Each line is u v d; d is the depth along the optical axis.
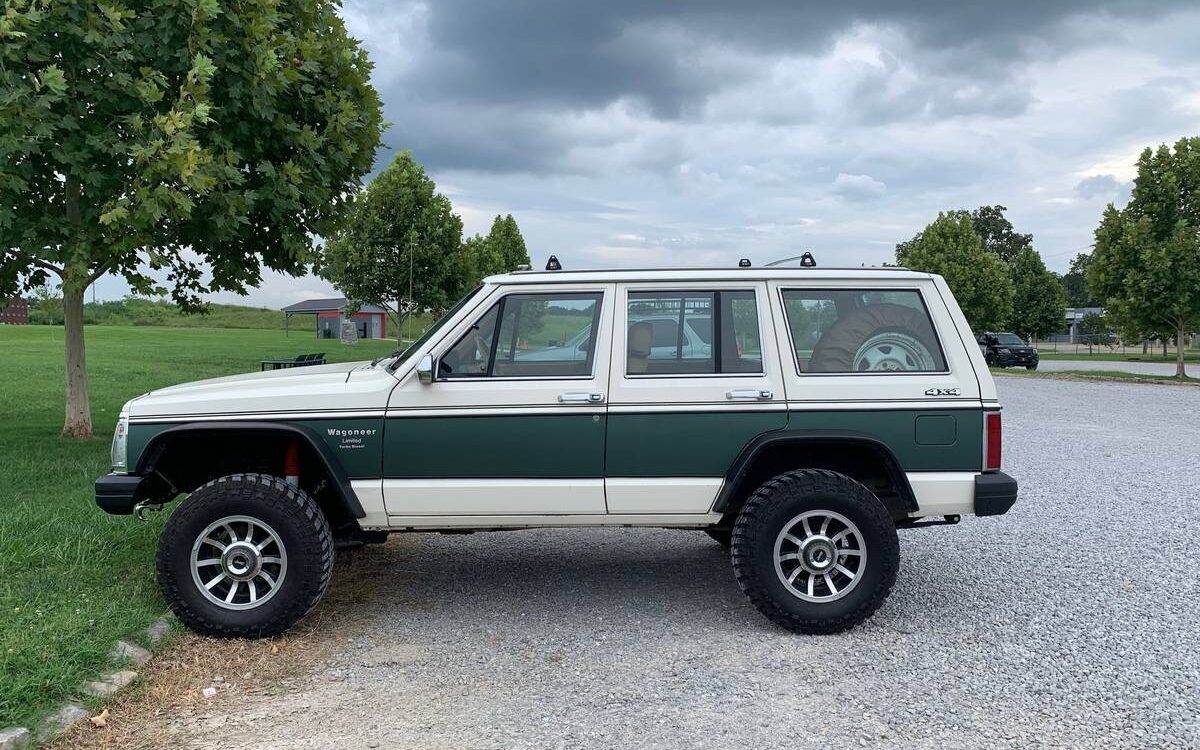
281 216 8.75
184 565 4.45
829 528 4.69
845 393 4.68
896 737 3.50
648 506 4.70
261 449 5.05
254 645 4.47
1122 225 26.28
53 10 7.12
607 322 4.75
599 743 3.46
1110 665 4.23
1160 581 5.60
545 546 6.56
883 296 4.86
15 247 7.76
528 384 4.67
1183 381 23.61
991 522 7.20
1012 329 57.06
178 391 4.85
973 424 4.68
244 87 8.12
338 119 9.08
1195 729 3.56
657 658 4.36
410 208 25.86
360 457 4.64
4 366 20.02
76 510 6.41
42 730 3.40
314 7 9.23
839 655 4.38
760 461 4.86
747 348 4.78
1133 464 10.00
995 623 4.84
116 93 7.57
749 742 3.46
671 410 4.65
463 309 4.76
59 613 4.45
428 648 4.49
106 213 7.44
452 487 4.64
